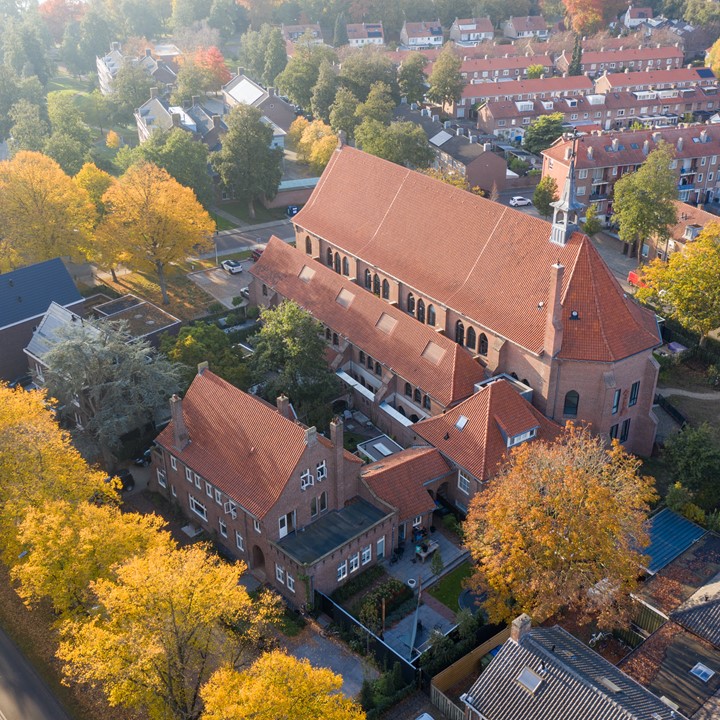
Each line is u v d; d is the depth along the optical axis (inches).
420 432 3078.2
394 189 3902.6
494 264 3366.1
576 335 3053.6
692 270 3912.4
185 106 7372.1
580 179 5871.1
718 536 2706.7
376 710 2171.5
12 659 2439.7
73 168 5846.5
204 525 2923.2
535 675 1962.4
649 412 3255.4
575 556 2305.6
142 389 3031.5
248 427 2728.8
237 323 4407.0
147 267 4468.5
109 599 1978.3
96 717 2245.3
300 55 7682.1
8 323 3782.0
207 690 1833.2
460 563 2755.9
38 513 2316.7
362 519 2711.6
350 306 3752.5
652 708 1930.4
